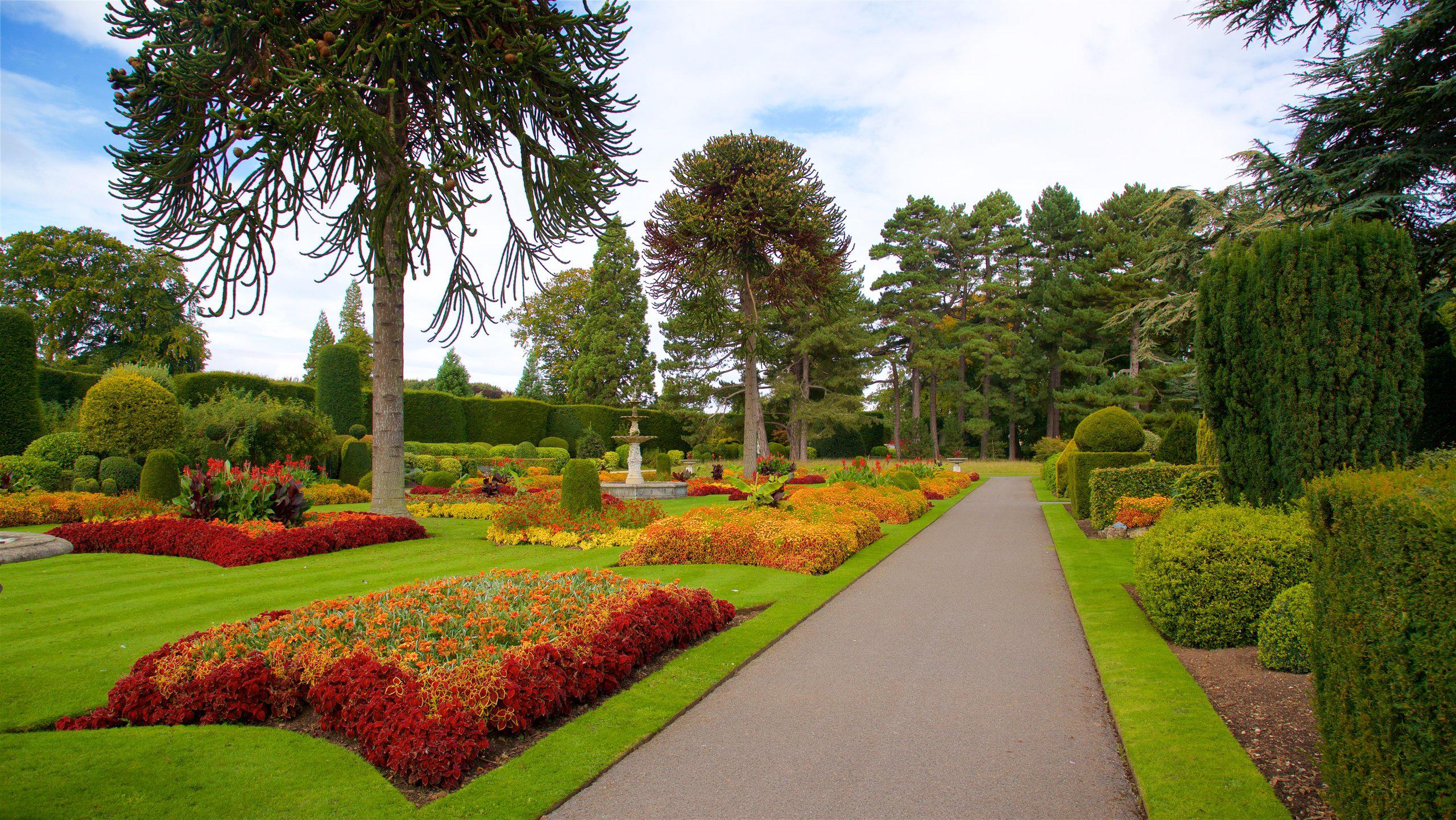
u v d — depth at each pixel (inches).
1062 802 114.0
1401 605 80.2
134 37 354.0
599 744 135.4
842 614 243.3
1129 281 1202.6
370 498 613.0
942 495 720.3
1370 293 231.6
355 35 350.3
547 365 1732.3
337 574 294.8
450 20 369.7
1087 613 235.6
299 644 156.9
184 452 595.5
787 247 783.1
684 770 126.5
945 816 109.9
